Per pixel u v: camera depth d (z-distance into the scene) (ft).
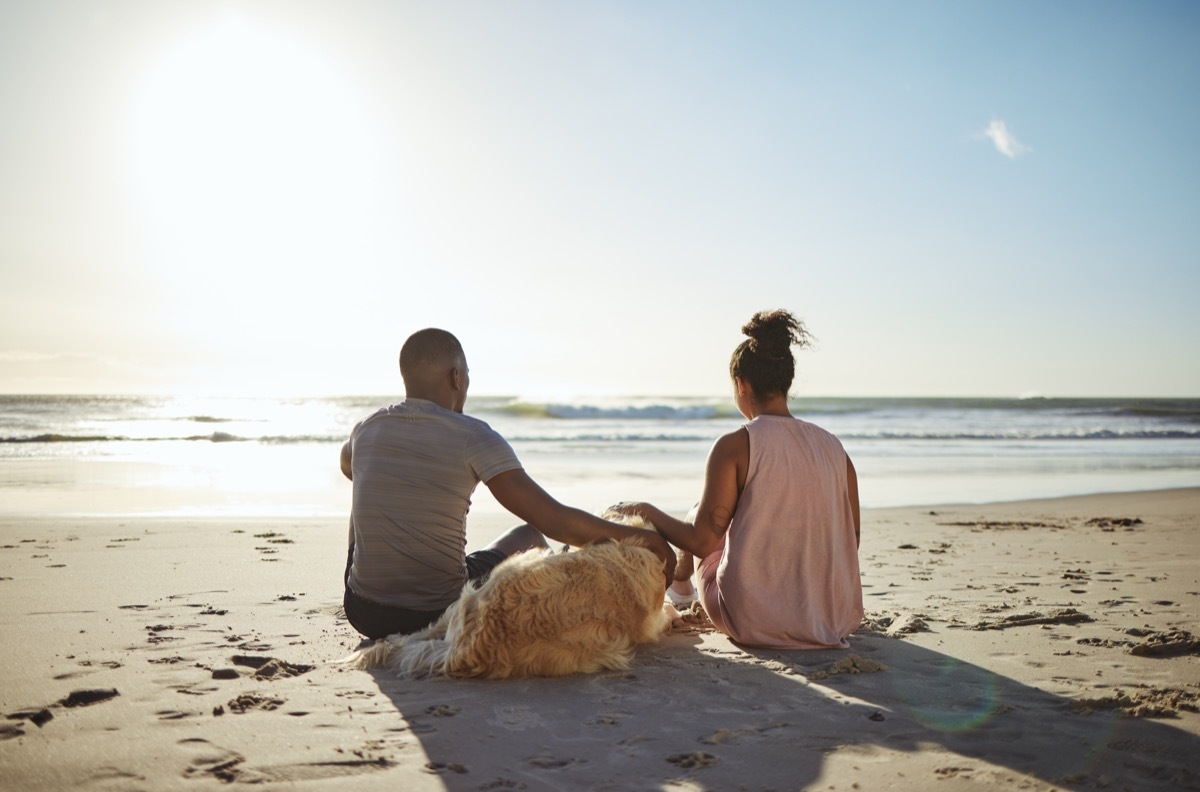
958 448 68.23
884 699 8.49
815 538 10.82
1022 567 18.26
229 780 6.28
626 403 130.21
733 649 10.64
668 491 34.50
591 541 10.25
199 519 25.30
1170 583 16.11
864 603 14.12
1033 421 119.14
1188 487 40.04
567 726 7.61
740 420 103.40
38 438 66.28
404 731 7.40
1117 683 9.07
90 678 8.90
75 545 19.60
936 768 6.63
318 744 7.04
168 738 7.13
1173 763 6.71
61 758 6.65
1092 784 6.30
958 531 24.89
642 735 7.38
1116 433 90.27
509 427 90.27
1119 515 29.12
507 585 9.23
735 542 10.91
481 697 8.46
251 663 9.76
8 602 13.14
